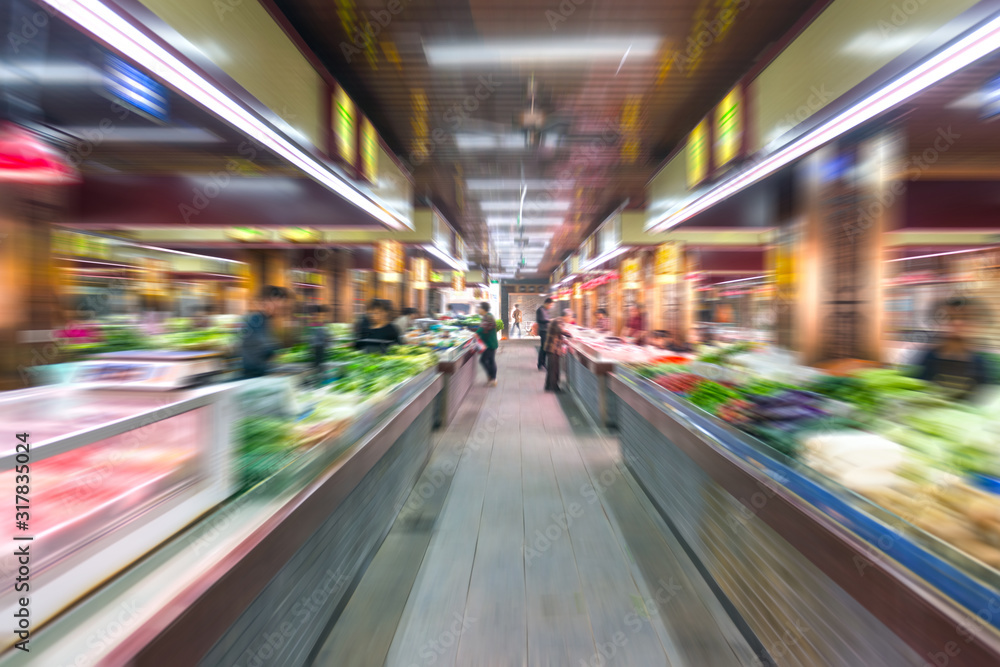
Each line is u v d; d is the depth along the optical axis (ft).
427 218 26.61
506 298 87.10
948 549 2.93
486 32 11.32
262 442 4.68
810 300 9.80
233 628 3.40
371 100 14.89
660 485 9.64
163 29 5.20
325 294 25.34
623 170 22.13
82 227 21.40
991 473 3.29
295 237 20.44
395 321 16.70
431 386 12.82
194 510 3.69
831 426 4.96
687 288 23.54
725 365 9.22
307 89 9.37
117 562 2.95
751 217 16.31
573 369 25.04
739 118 10.80
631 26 10.96
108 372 5.28
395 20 10.93
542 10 10.58
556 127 16.83
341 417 6.43
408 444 10.54
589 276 46.11
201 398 3.81
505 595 6.84
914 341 13.02
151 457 3.37
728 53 12.23
